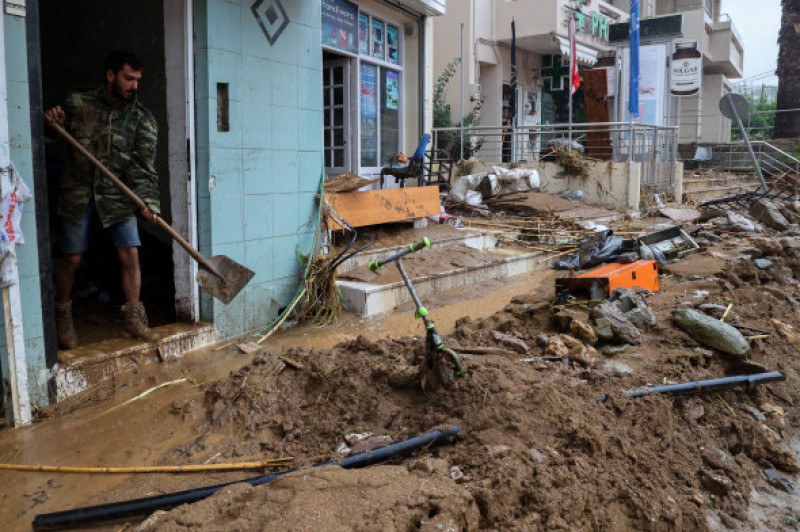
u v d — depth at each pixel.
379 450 3.37
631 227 10.82
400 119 10.84
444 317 6.49
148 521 2.87
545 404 3.67
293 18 6.11
